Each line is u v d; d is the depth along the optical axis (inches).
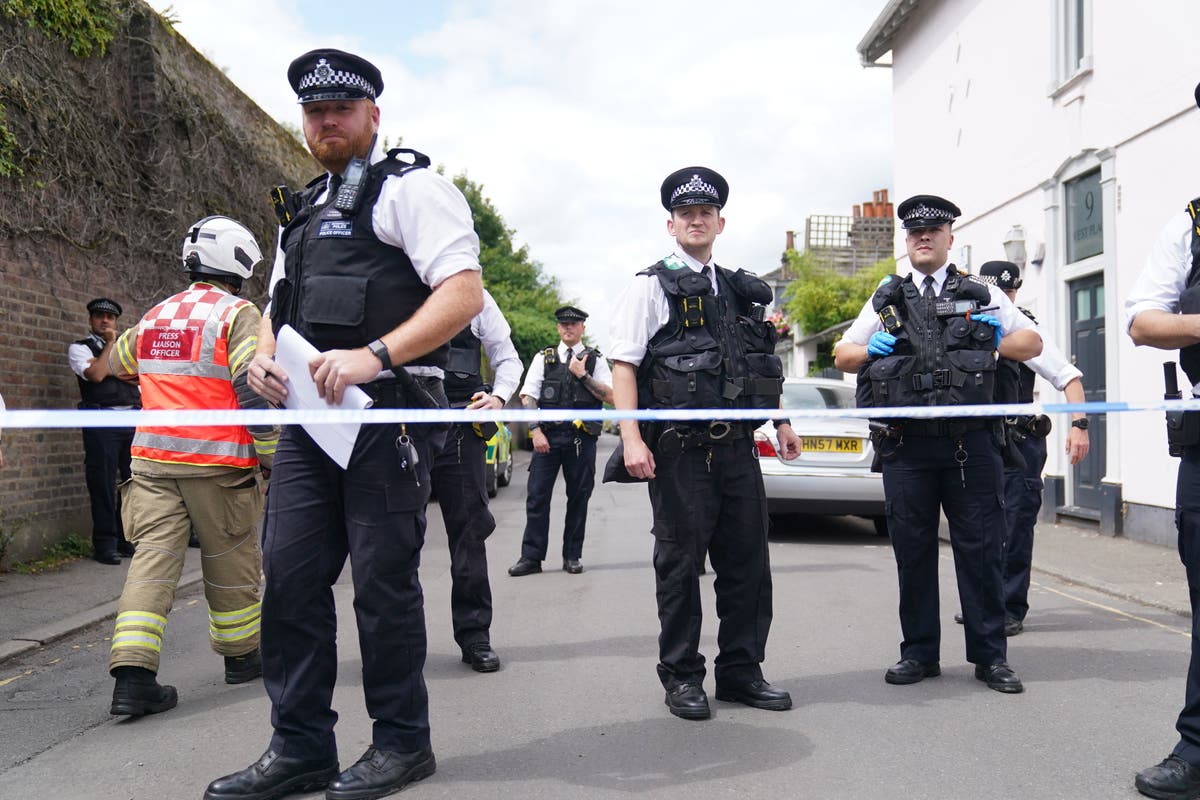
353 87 109.6
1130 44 346.3
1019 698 151.8
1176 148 321.4
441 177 110.7
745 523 145.0
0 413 95.2
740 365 145.1
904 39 577.9
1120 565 285.3
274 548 111.1
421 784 115.8
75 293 306.2
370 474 109.7
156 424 98.7
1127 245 347.9
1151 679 163.5
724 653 148.4
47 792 116.2
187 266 159.6
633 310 144.3
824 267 1163.9
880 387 162.4
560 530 381.1
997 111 456.1
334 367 100.0
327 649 114.0
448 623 211.6
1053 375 188.2
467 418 108.1
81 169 311.0
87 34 317.1
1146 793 112.0
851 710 145.4
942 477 160.4
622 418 129.3
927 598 162.2
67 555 291.7
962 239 498.0
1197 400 111.2
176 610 229.5
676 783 116.3
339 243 109.2
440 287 106.6
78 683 168.2
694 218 146.4
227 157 422.0
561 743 131.0
